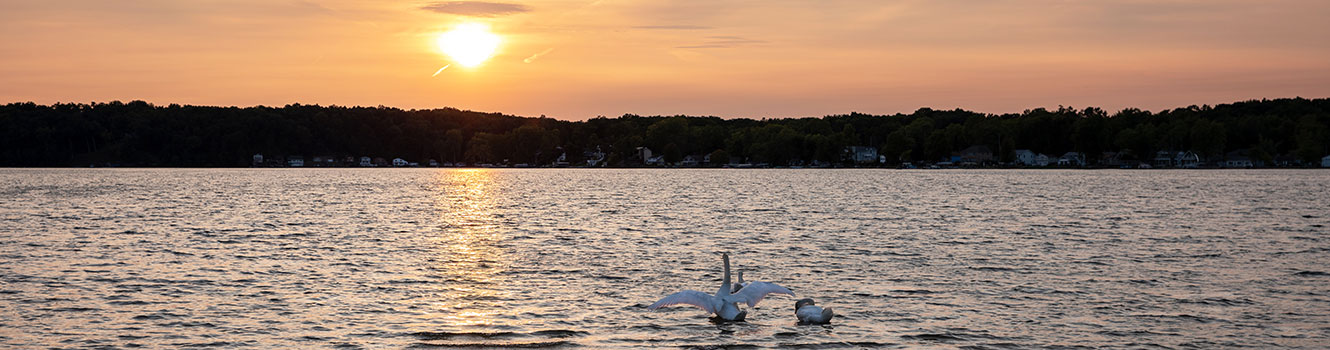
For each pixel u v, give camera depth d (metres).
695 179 161.00
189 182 138.38
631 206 73.75
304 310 25.69
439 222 56.28
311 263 35.06
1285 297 27.78
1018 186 118.44
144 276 31.33
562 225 53.81
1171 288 29.33
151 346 21.81
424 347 21.92
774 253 38.66
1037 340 22.67
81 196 89.44
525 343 22.34
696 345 22.30
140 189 108.88
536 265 34.69
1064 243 42.25
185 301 26.81
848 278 31.56
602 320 24.66
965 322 24.50
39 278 30.70
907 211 65.81
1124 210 66.38
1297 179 146.12
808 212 65.00
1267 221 55.38
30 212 64.38
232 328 23.53
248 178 164.00
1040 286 29.73
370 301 27.03
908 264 34.97
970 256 37.31
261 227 51.72
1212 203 75.56
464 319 24.73
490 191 107.56
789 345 22.28
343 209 70.12
